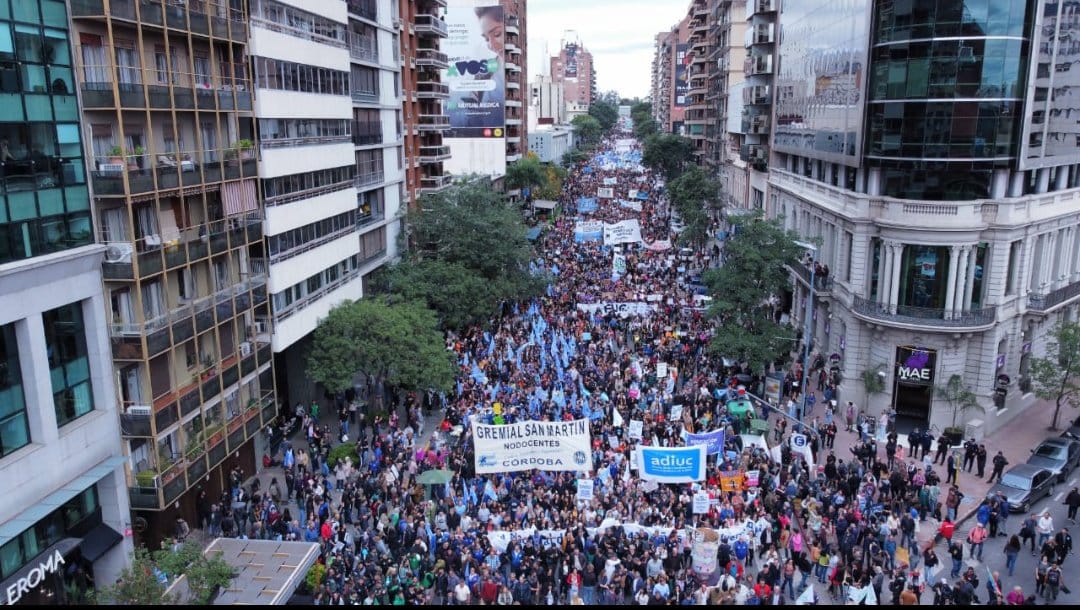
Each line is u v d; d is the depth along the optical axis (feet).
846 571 82.58
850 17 150.20
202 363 100.53
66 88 78.23
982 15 126.52
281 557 78.54
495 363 140.36
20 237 72.84
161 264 88.38
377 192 168.14
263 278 113.09
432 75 215.10
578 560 80.59
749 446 109.50
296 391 137.90
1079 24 139.74
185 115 96.94
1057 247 155.43
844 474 103.60
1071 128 147.02
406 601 74.43
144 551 71.61
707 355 149.69
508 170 346.13
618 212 338.75
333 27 139.95
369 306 127.24
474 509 95.04
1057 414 138.92
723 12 355.36
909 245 135.33
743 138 298.97
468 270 161.99
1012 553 89.20
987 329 132.67
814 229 179.11
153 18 87.76
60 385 79.20
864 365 144.25
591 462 98.89
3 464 71.36
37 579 73.15
